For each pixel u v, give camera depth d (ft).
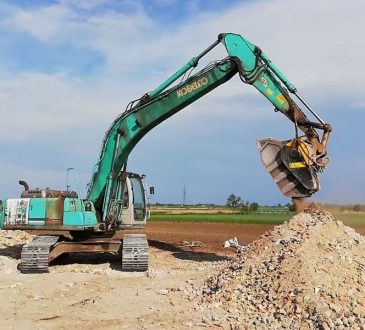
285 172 44.86
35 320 30.53
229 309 31.96
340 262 35.27
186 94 50.11
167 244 77.05
